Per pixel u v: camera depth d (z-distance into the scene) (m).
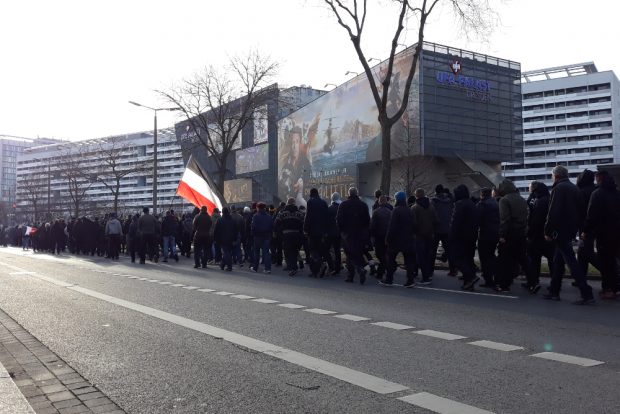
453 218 11.30
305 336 6.98
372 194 53.00
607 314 8.36
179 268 18.08
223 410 4.45
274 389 4.93
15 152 180.88
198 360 5.94
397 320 8.00
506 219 10.62
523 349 6.21
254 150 69.44
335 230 14.68
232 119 38.31
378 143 50.84
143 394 4.89
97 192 169.88
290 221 14.97
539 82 120.75
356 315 8.44
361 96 52.88
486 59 52.66
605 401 4.48
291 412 4.36
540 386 4.88
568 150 117.44
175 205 128.25
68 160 100.25
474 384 4.96
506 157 53.72
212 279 14.10
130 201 164.00
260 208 16.22
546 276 13.57
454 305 9.34
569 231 9.30
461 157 50.00
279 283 13.02
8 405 4.57
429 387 4.89
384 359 5.84
